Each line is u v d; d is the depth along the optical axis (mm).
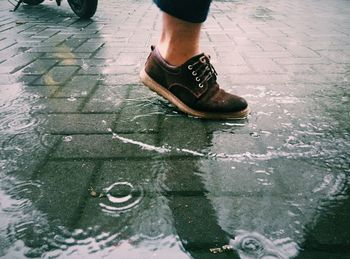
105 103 1727
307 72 2221
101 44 3002
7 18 4375
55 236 866
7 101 1752
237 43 3027
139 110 1641
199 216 935
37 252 817
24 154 1250
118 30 3629
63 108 1666
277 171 1146
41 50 2807
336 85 1977
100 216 935
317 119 1542
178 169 1158
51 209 963
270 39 3174
